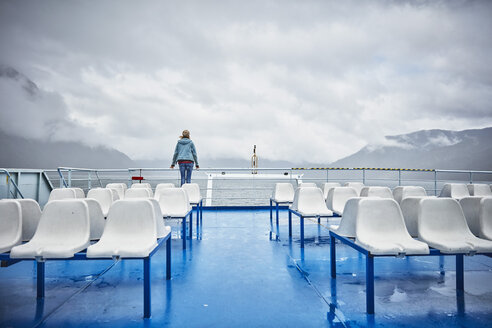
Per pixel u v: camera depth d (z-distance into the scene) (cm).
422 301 214
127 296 225
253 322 183
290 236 446
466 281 255
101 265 305
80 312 198
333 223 590
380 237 212
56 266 302
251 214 718
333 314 194
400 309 201
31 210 246
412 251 190
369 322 182
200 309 202
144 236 211
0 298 222
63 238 208
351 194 405
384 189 395
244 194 2886
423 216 222
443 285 246
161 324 181
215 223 586
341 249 373
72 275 274
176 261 321
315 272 282
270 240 429
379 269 289
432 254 196
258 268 295
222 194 2859
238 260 324
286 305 208
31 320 187
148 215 215
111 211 216
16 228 214
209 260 324
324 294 228
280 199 558
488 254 197
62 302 214
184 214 366
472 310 199
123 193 523
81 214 211
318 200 408
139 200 216
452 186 458
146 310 189
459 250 193
